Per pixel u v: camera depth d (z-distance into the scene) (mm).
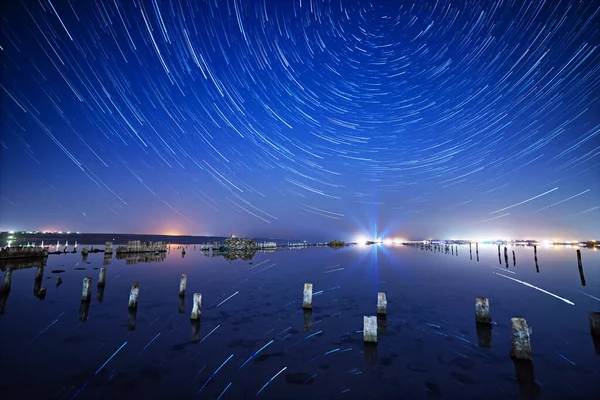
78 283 19359
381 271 27000
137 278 22000
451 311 12906
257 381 6914
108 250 42719
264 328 10711
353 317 12141
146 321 11492
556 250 60812
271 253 53531
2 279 20422
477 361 7906
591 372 7207
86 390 6512
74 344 9141
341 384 6770
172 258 39781
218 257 42469
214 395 6328
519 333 8000
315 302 14797
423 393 6383
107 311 12867
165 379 7004
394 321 11469
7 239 85312
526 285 19094
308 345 9109
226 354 8438
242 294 16625
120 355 8359
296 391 6480
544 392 6398
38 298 15125
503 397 6230
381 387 6629
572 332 9992
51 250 47125
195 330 10477
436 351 8594
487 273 25188
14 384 6734
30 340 9438
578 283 19672
